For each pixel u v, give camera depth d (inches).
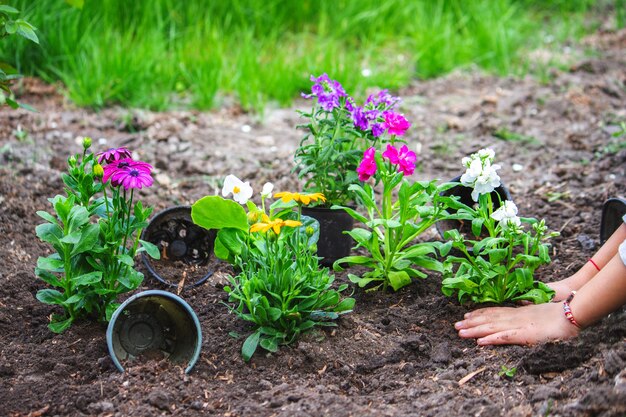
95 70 109.2
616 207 78.9
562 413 64.3
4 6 74.9
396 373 69.4
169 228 78.5
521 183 94.7
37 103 106.2
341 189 78.4
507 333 71.0
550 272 79.3
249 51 119.3
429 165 98.8
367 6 140.0
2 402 66.2
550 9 160.9
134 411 65.4
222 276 78.2
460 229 81.0
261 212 70.7
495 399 66.5
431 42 130.9
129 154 71.3
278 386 67.6
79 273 71.0
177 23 127.5
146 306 69.2
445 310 74.6
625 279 68.5
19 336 71.9
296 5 138.2
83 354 69.9
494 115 110.2
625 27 151.2
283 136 104.1
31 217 84.6
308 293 71.1
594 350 68.4
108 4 121.7
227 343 70.9
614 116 108.6
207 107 109.1
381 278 76.8
